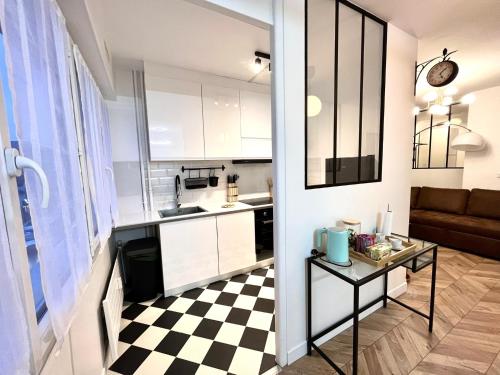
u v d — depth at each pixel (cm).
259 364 152
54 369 76
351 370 145
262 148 304
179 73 242
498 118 349
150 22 162
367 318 194
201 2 107
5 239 49
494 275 262
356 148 184
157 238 242
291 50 135
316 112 160
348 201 175
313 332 165
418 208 427
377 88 191
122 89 248
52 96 73
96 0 127
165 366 152
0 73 56
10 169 51
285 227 144
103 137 174
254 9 121
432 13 172
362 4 162
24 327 52
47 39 76
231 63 233
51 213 68
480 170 373
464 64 265
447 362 150
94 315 132
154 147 234
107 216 158
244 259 277
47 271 62
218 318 199
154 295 228
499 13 170
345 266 142
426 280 254
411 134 217
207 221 248
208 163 302
